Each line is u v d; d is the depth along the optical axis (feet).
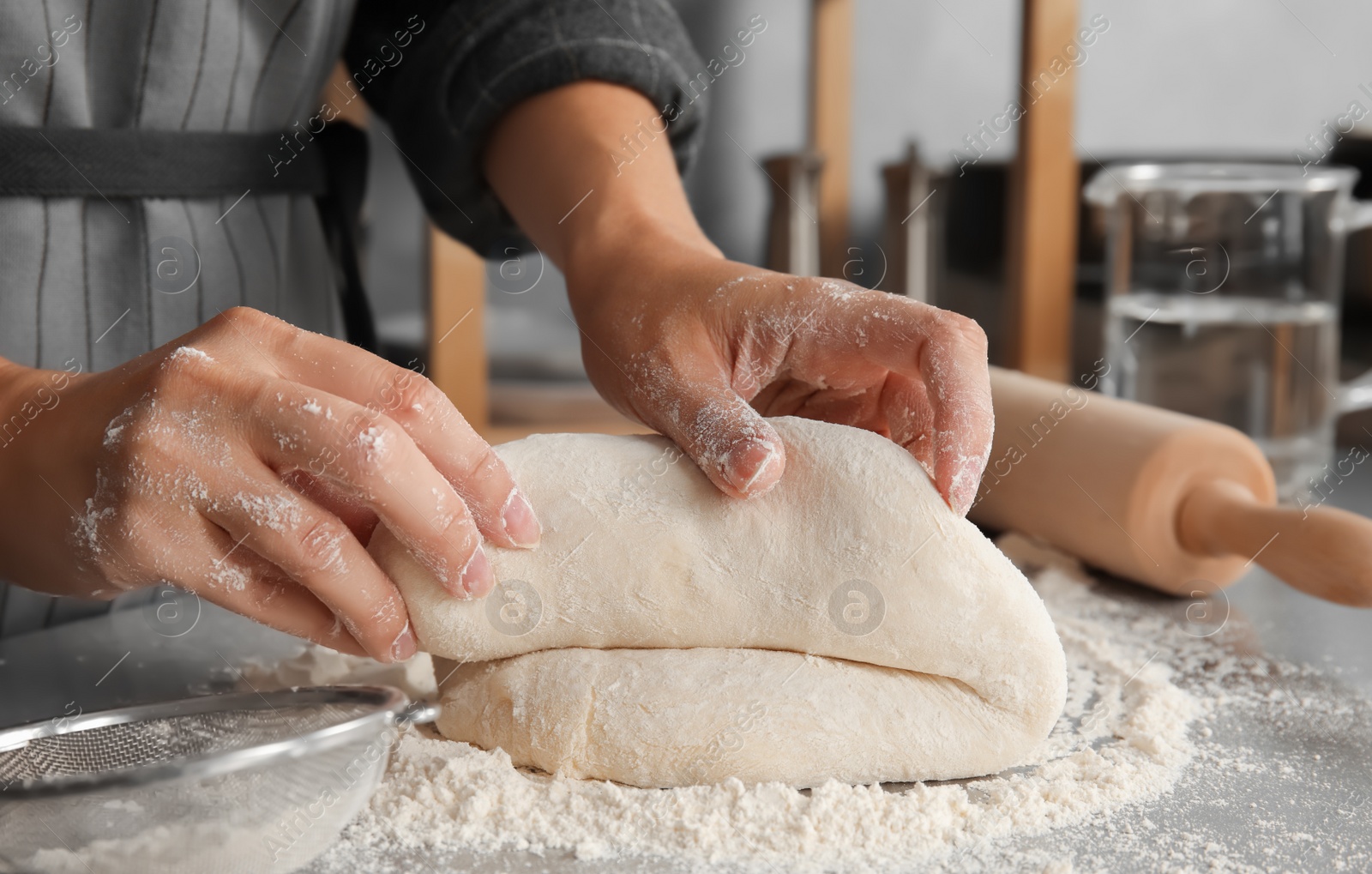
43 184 2.73
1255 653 2.71
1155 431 3.02
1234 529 2.86
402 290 7.10
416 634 2.08
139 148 2.86
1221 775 2.08
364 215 6.59
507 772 1.98
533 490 2.15
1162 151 7.32
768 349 2.27
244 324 2.00
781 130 7.29
